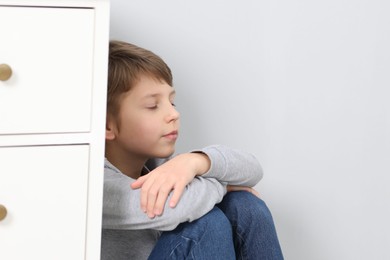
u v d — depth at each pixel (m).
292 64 1.52
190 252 1.02
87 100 0.94
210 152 1.11
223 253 1.04
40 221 0.95
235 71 1.50
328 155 1.57
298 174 1.56
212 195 1.07
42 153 0.93
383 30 1.55
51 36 0.92
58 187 0.95
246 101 1.52
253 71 1.51
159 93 1.21
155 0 1.43
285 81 1.53
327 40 1.53
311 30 1.52
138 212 1.05
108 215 1.08
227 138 1.52
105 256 1.16
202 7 1.46
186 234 1.03
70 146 0.94
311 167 1.56
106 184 1.09
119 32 1.41
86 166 0.96
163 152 1.23
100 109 0.95
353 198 1.59
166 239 1.05
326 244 1.60
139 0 1.42
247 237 1.16
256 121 1.53
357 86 1.56
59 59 0.92
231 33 1.48
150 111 1.21
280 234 1.57
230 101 1.51
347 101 1.56
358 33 1.54
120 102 1.21
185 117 1.49
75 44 0.93
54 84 0.93
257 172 1.20
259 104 1.52
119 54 1.22
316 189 1.57
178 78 1.47
